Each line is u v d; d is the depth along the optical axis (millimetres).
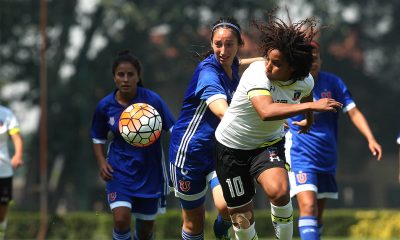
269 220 62938
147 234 26016
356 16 127562
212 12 103250
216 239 23344
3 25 98312
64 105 100125
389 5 127750
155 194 25109
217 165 19688
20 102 103875
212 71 20891
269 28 17641
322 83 26984
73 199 108062
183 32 102812
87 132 102000
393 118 130375
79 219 65500
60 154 100938
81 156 101688
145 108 24969
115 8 100688
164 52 104062
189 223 22969
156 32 106688
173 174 22422
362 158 134125
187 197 22328
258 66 18203
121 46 104312
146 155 25016
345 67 122500
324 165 26078
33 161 103875
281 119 17375
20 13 99188
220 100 20297
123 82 24984
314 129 26078
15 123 32562
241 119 18734
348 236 66125
